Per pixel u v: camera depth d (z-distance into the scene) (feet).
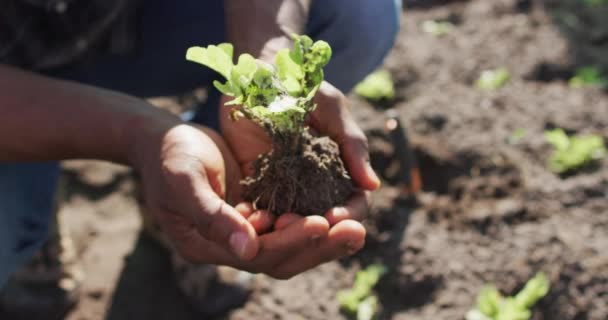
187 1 6.43
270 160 4.78
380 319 7.49
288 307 7.57
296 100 4.08
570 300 7.36
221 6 6.47
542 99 10.09
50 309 7.77
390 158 9.20
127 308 7.89
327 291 7.73
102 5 5.72
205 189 4.17
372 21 6.49
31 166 6.01
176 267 8.00
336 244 4.19
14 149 4.93
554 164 8.90
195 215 4.15
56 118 4.81
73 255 8.03
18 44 5.69
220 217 4.03
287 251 4.22
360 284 7.64
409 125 9.82
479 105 10.05
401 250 8.03
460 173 8.95
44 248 7.57
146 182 4.54
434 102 10.22
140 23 6.50
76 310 7.90
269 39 5.08
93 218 9.09
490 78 10.61
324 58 4.18
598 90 10.16
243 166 5.19
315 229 4.06
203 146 4.45
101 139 4.81
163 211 4.49
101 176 9.59
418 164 9.16
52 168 6.33
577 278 7.49
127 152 4.77
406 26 12.28
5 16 5.49
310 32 6.57
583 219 8.14
